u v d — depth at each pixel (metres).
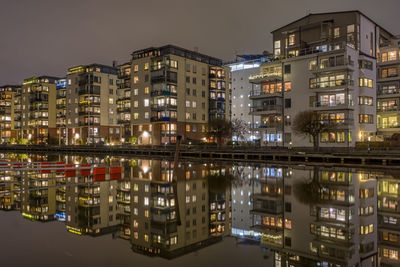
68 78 117.62
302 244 13.22
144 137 88.19
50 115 128.62
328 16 64.12
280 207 20.03
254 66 107.50
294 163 49.19
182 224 16.41
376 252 12.27
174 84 84.56
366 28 64.00
